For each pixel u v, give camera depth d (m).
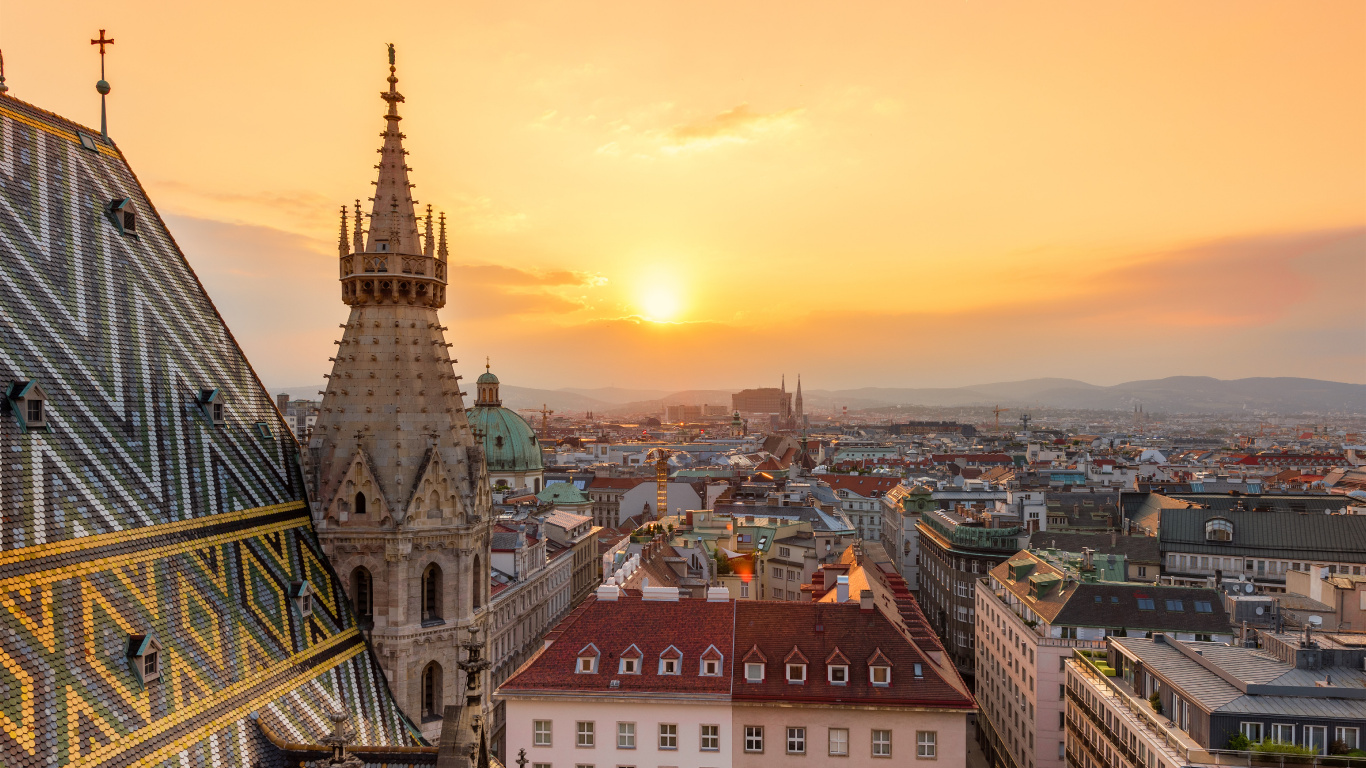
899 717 72.50
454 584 51.59
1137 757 74.38
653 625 79.81
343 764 36.91
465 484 52.59
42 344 39.19
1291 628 92.50
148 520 39.59
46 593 33.12
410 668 49.69
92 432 39.34
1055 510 194.50
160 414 44.28
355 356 52.03
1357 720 63.41
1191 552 140.38
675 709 74.12
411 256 52.31
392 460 50.59
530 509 194.50
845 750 73.12
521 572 137.50
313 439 51.91
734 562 150.62
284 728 39.88
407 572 50.06
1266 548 136.88
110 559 36.53
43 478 35.56
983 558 151.12
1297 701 66.38
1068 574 112.44
